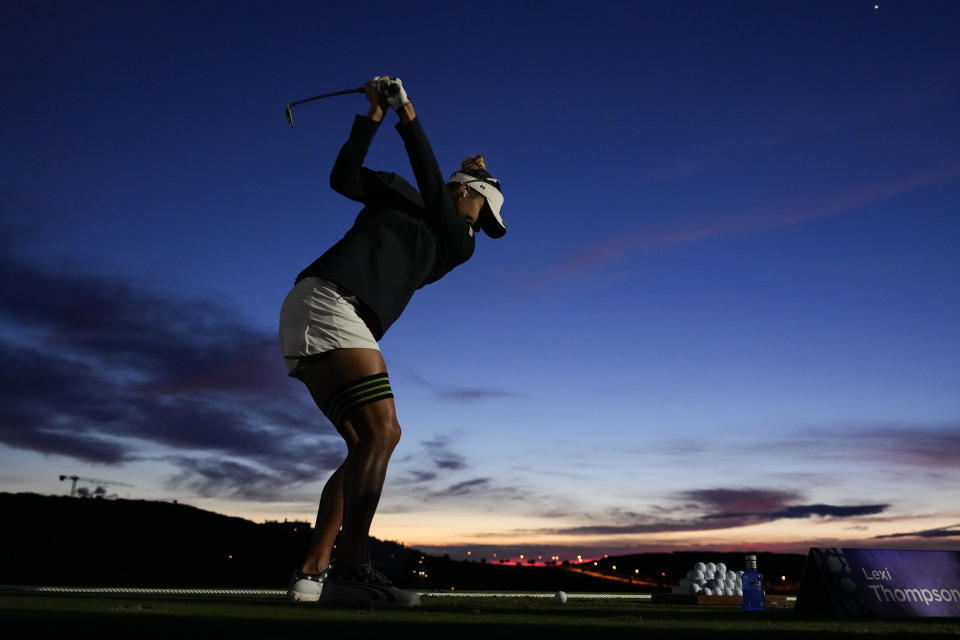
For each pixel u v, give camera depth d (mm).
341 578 1912
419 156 2230
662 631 1171
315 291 2088
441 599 2957
